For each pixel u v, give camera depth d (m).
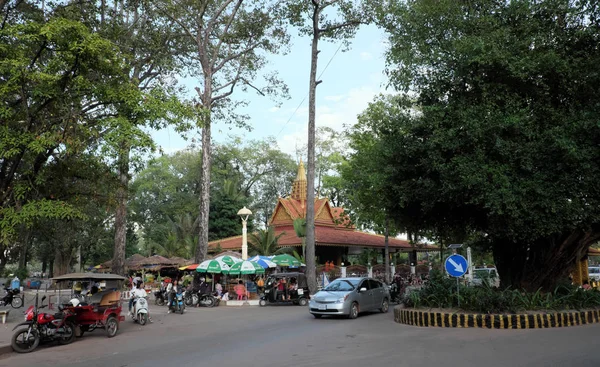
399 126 15.57
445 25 14.95
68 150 14.98
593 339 9.93
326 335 12.11
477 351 9.01
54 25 14.15
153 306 26.06
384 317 16.48
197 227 51.44
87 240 46.59
